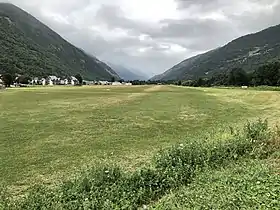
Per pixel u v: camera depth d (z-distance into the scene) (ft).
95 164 45.21
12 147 57.06
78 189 32.14
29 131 72.79
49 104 139.64
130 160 47.93
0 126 79.51
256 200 26.68
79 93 230.27
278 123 76.43
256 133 49.01
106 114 102.58
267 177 32.24
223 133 56.65
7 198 33.42
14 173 42.50
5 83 438.40
